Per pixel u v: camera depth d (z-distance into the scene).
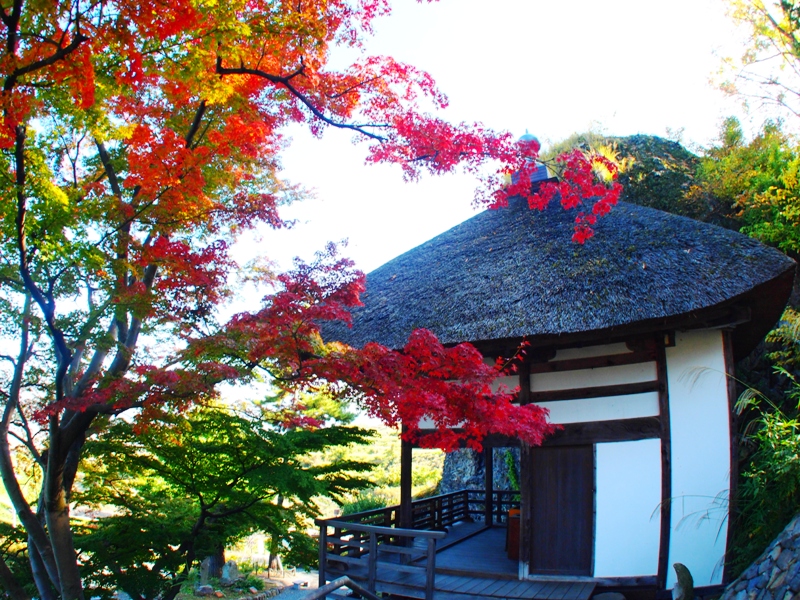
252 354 3.97
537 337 6.11
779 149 11.16
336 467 6.76
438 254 9.69
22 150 3.54
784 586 4.07
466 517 10.37
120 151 5.05
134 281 4.90
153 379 3.70
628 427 6.08
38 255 4.02
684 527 5.70
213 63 3.79
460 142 4.15
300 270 4.25
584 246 7.31
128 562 5.93
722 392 5.86
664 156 13.74
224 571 13.73
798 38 11.28
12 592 4.89
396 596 5.92
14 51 3.17
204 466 6.11
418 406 3.96
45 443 5.69
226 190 5.24
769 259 5.73
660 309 5.55
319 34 4.13
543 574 6.06
